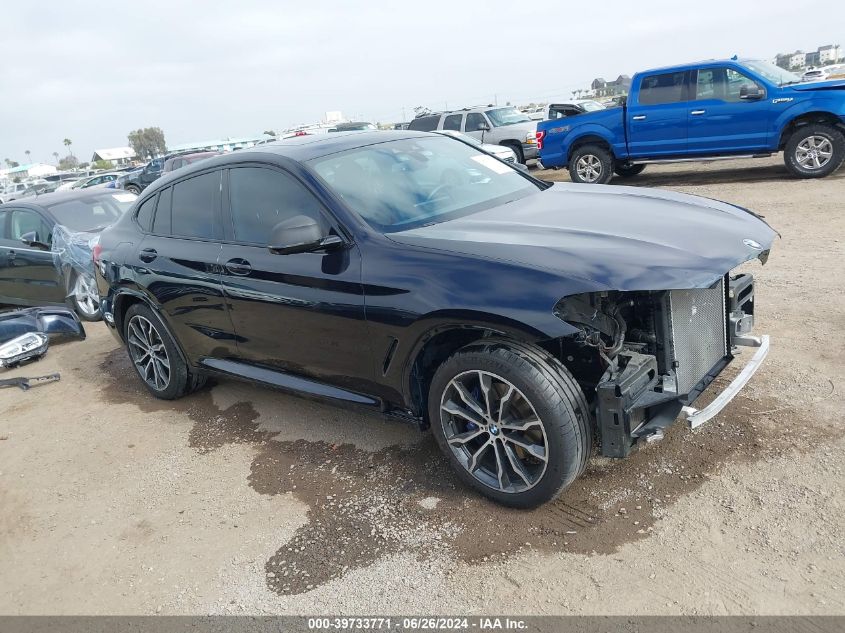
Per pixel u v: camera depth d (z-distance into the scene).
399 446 3.92
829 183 10.38
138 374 5.52
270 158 3.91
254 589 2.89
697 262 2.80
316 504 3.45
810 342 4.42
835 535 2.69
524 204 3.78
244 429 4.46
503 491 3.12
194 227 4.40
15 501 3.96
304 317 3.62
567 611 2.52
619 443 2.80
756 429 3.48
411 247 3.22
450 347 3.32
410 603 2.68
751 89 11.01
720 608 2.43
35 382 6.04
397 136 4.36
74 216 8.25
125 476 4.05
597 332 2.83
